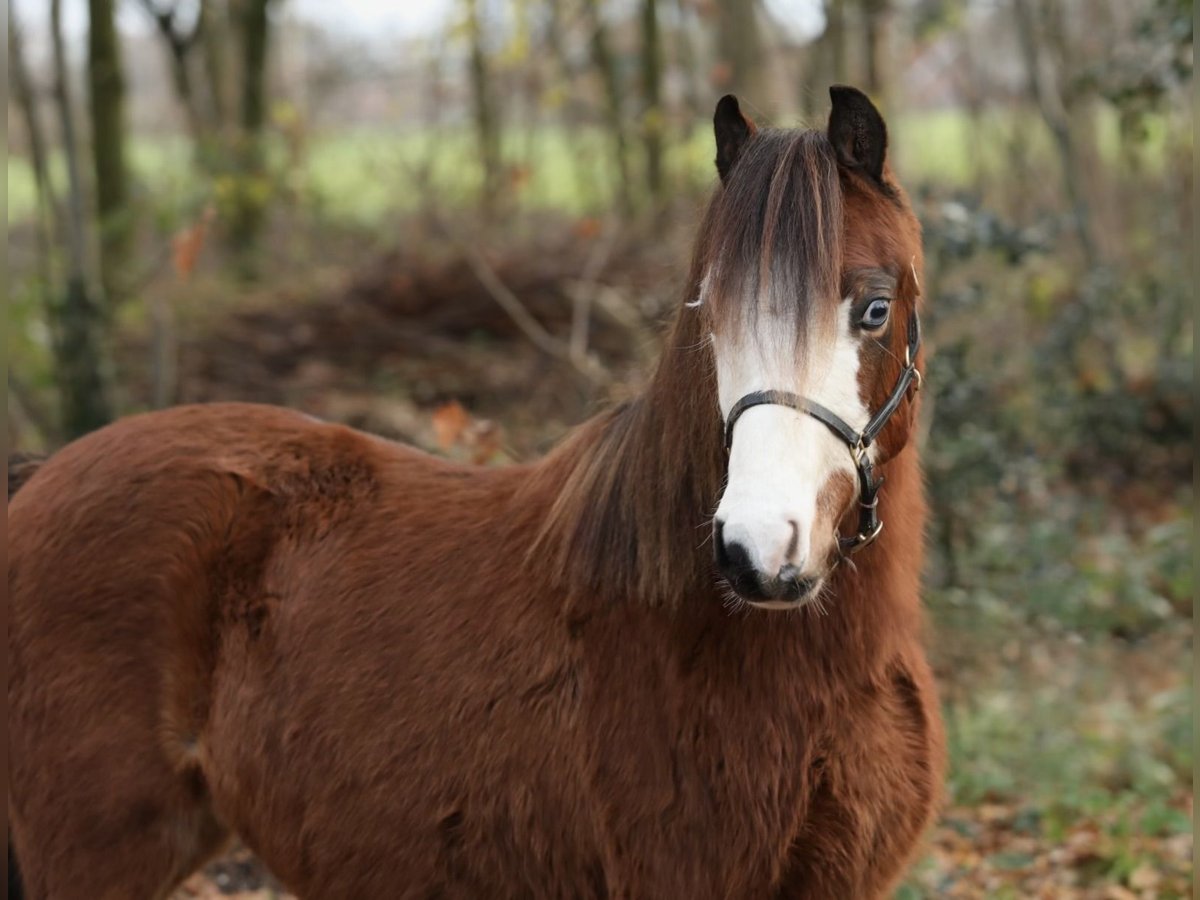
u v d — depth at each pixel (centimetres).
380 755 276
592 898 264
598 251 931
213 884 447
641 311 791
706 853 254
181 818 299
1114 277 846
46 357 745
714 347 231
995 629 557
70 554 297
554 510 275
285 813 287
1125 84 695
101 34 1066
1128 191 1135
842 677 256
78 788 291
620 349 846
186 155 1352
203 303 1012
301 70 1781
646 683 257
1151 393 815
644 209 1116
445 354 898
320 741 281
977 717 518
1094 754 507
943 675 538
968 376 585
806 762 253
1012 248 556
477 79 1359
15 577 302
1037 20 1119
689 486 253
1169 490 776
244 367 875
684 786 254
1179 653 593
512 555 280
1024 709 531
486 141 1363
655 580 254
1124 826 452
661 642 256
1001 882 434
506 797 267
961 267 753
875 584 257
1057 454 750
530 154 1473
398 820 275
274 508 299
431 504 298
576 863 263
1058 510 674
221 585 293
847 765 256
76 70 1401
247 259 1166
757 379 223
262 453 305
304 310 973
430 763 272
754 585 213
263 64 1337
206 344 909
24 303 721
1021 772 493
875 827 259
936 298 568
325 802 282
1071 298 871
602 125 1402
